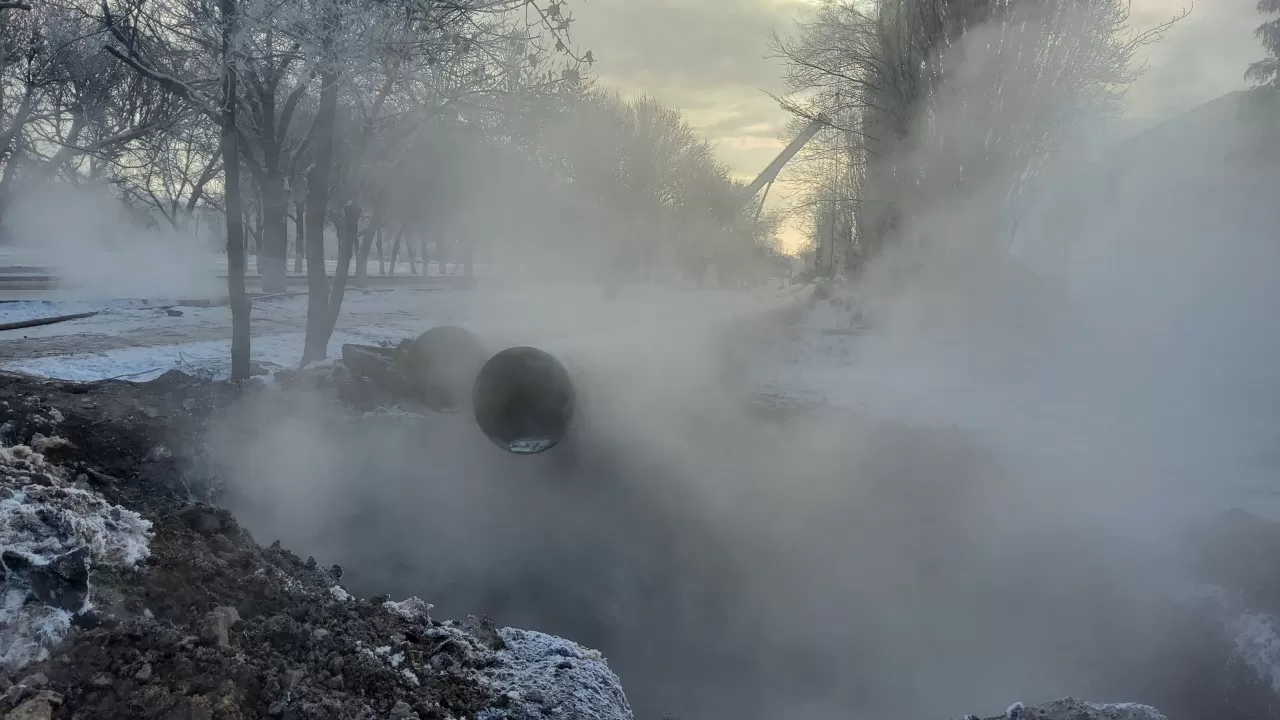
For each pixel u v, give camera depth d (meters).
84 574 2.95
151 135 15.27
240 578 3.52
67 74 15.11
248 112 9.95
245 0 8.31
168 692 2.64
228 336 12.44
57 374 8.37
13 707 2.46
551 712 3.14
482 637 3.68
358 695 2.97
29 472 3.89
